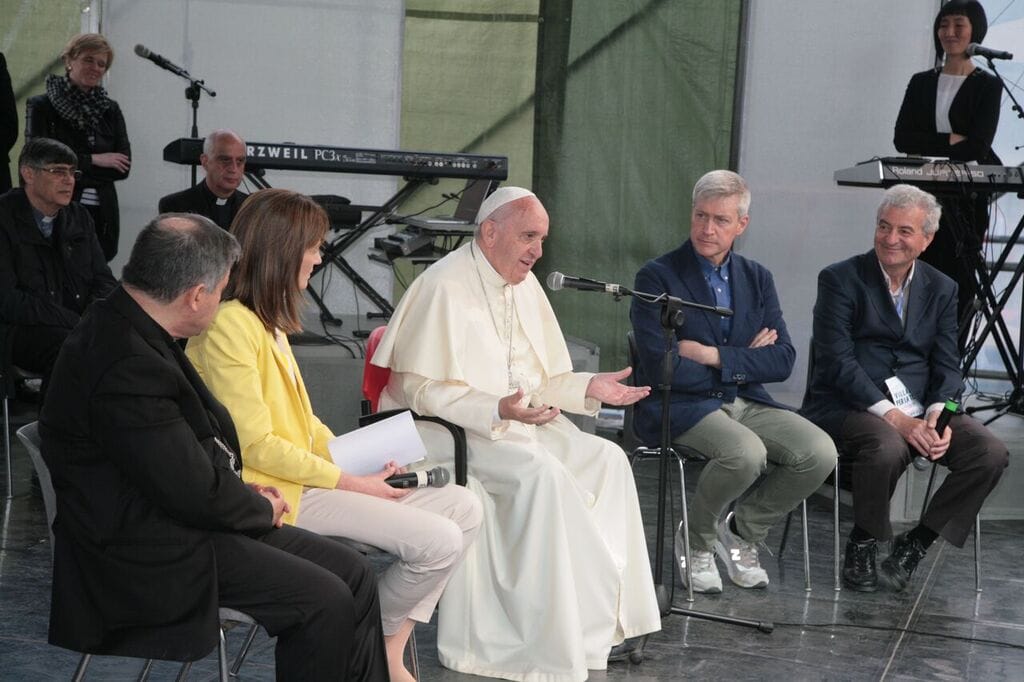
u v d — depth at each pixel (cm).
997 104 638
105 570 250
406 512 314
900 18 725
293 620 262
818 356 485
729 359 437
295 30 752
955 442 461
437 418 366
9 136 683
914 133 652
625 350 767
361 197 774
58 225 533
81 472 250
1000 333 727
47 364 513
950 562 503
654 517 548
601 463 382
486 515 362
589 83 763
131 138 748
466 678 355
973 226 632
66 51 670
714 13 740
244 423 298
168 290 253
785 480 443
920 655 395
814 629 415
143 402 245
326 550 284
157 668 354
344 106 763
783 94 742
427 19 762
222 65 749
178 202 602
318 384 565
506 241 376
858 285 483
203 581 253
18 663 349
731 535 462
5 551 449
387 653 309
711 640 399
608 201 768
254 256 305
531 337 390
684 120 750
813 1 733
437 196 776
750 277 456
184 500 248
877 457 448
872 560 461
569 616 350
